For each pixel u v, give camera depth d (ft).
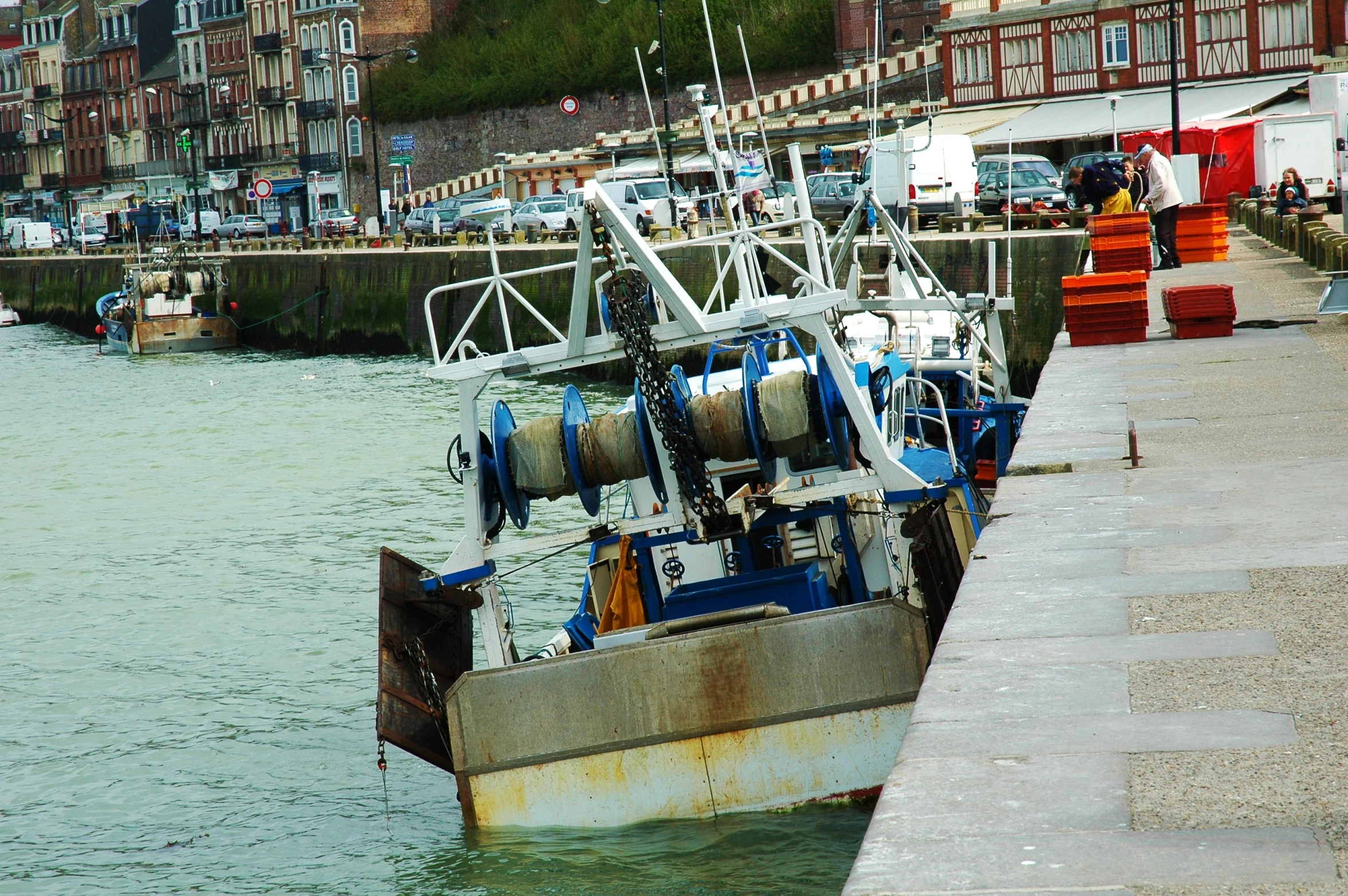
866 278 97.81
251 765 73.26
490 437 64.64
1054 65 324.19
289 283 354.95
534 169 437.99
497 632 62.34
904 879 23.12
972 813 25.32
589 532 61.46
